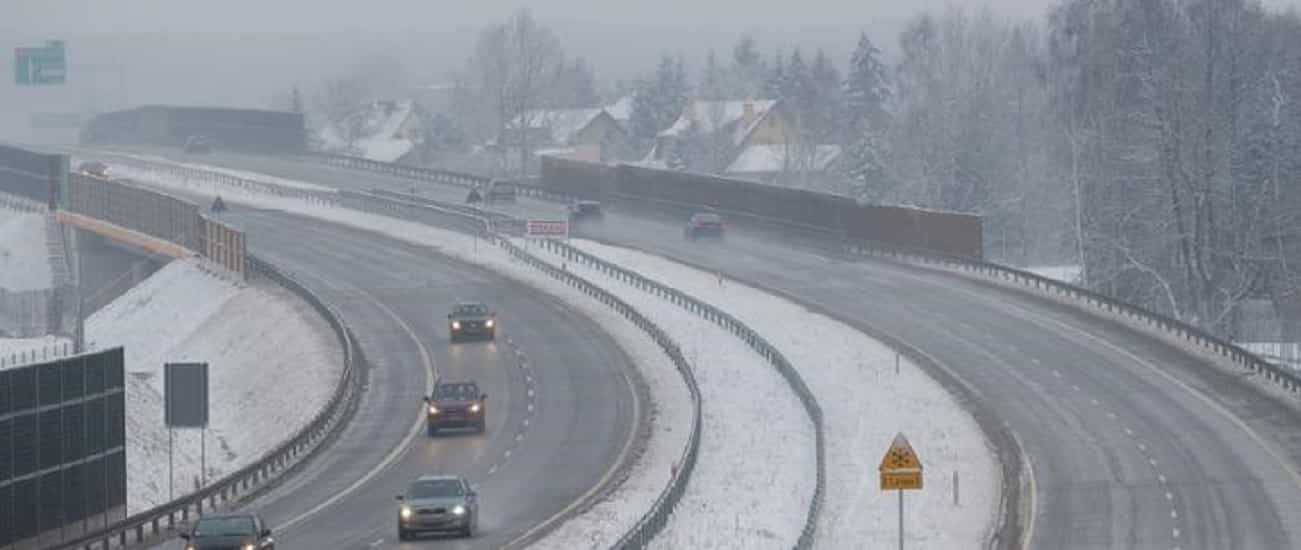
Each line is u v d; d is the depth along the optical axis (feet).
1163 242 560.20
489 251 602.44
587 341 444.96
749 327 460.55
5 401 245.86
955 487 281.54
